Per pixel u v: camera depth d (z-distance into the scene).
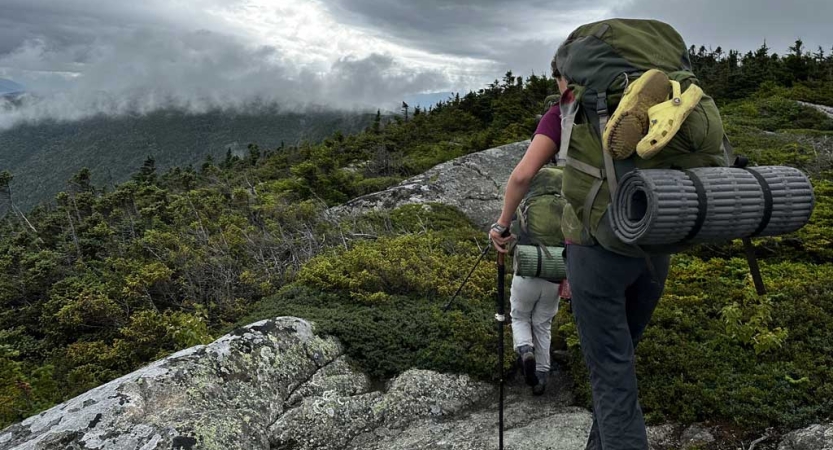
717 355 4.30
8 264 11.98
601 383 2.65
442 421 4.20
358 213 11.45
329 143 32.66
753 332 4.38
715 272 6.16
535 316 4.33
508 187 2.69
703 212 2.11
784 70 27.20
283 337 4.61
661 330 4.64
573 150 2.46
